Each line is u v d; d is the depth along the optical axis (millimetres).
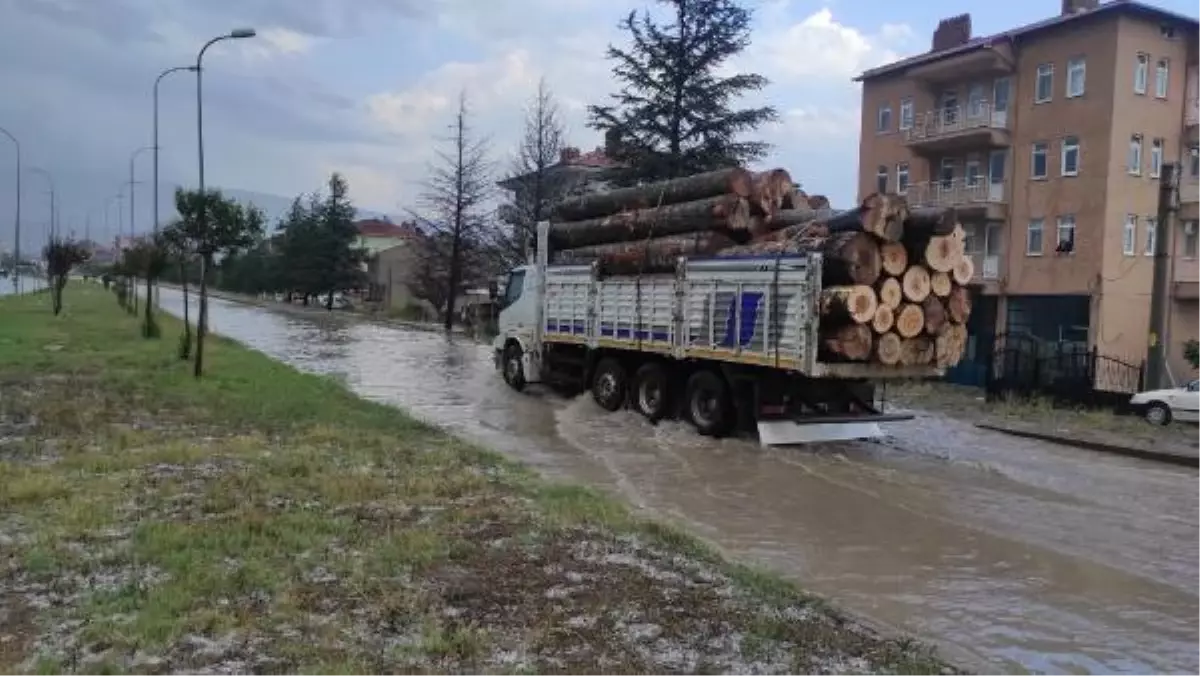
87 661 4270
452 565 6016
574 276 16781
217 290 94250
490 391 18391
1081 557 7723
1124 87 30703
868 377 12039
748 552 7559
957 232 11969
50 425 10797
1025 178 33531
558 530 6996
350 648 4535
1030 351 24641
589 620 5113
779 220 14312
